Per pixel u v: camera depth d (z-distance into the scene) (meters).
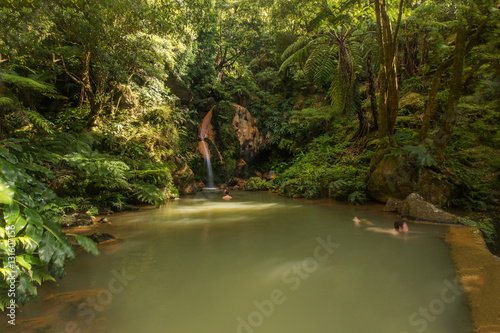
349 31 9.12
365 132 10.49
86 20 4.90
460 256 2.78
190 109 13.84
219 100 16.08
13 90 6.44
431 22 7.15
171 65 8.82
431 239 3.48
